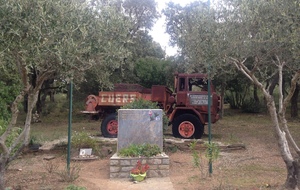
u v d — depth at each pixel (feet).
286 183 19.85
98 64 16.44
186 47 19.19
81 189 19.13
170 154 33.27
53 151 34.24
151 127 28.32
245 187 20.66
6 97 36.88
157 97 41.96
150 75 72.18
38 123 63.26
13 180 22.57
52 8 14.73
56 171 25.86
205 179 23.41
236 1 17.70
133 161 25.16
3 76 32.99
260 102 89.56
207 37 17.88
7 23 14.16
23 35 14.43
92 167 28.78
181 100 41.04
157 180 24.18
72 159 30.96
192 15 20.48
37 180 22.65
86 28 15.43
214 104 40.73
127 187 22.26
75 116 72.28
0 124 25.67
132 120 28.25
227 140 40.65
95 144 33.37
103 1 18.56
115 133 41.98
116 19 16.55
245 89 85.61
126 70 68.03
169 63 71.97
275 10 17.02
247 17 17.43
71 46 14.26
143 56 76.69
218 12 17.98
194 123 40.52
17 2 14.06
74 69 15.67
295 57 17.39
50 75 17.13
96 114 45.32
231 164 28.68
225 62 18.49
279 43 17.62
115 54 16.12
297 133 49.06
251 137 44.91
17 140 18.92
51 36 14.33
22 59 14.89
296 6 16.42
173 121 41.06
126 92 43.60
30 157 32.45
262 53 18.81
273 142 40.81
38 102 68.64
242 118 72.84
